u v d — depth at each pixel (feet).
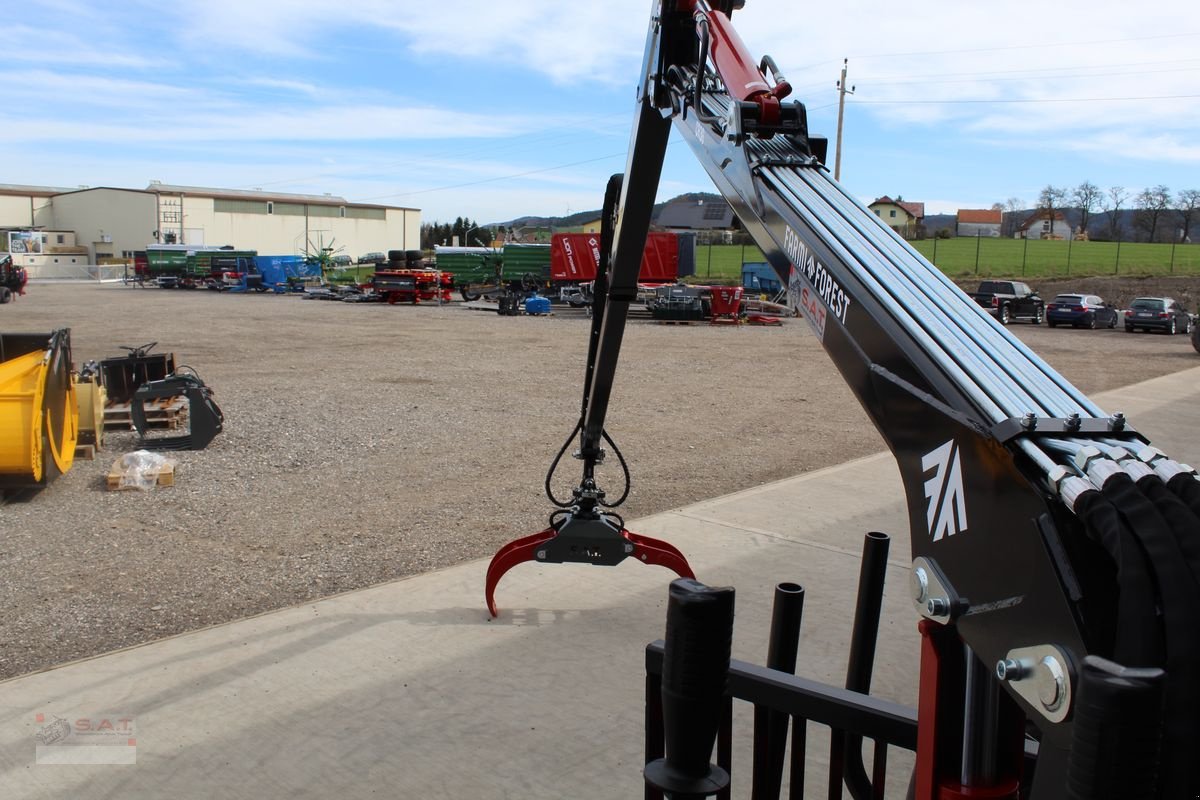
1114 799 3.21
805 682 7.80
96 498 25.07
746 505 23.52
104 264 273.95
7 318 97.71
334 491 26.04
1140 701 3.16
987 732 5.64
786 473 29.09
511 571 17.85
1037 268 196.34
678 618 4.37
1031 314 124.67
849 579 17.74
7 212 287.07
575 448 32.71
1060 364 69.21
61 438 26.30
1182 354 80.38
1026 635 4.38
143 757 11.00
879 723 7.39
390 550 20.29
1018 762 5.89
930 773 5.74
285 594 17.40
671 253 121.08
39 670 13.46
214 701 12.44
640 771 10.84
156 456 26.96
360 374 53.72
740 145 7.58
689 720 4.41
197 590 17.62
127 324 91.09
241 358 61.62
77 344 69.36
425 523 22.59
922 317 5.41
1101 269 195.21
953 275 185.26
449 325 96.78
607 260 13.69
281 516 23.27
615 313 12.64
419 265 172.24
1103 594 4.11
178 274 184.55
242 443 32.83
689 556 19.02
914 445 5.39
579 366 59.67
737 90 7.91
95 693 12.66
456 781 10.59
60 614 16.33
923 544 5.33
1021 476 4.46
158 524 22.48
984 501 4.75
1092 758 3.25
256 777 10.61
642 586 17.12
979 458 4.80
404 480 27.50
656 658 6.87
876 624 9.78
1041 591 4.28
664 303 108.47
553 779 10.65
